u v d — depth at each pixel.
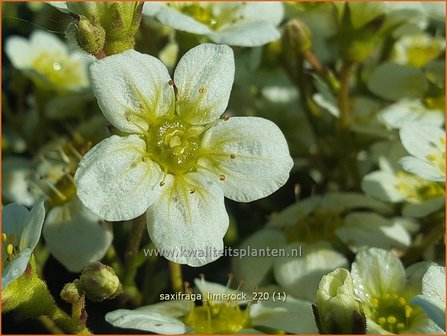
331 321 0.07
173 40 0.11
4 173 0.11
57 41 0.12
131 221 0.10
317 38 0.11
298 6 0.11
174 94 0.08
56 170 0.10
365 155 0.11
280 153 0.07
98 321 0.10
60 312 0.07
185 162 0.07
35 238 0.07
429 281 0.07
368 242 0.09
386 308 0.08
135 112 0.07
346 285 0.07
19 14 0.13
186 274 0.10
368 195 0.09
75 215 0.09
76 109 0.12
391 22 0.10
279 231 0.09
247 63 0.11
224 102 0.08
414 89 0.10
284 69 0.11
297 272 0.09
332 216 0.09
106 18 0.07
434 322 0.07
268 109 0.12
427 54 0.12
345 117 0.10
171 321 0.08
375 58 0.11
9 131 0.12
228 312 0.08
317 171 0.11
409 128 0.09
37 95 0.12
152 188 0.07
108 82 0.07
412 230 0.10
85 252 0.09
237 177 0.07
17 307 0.07
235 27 0.10
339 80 0.10
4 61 0.13
